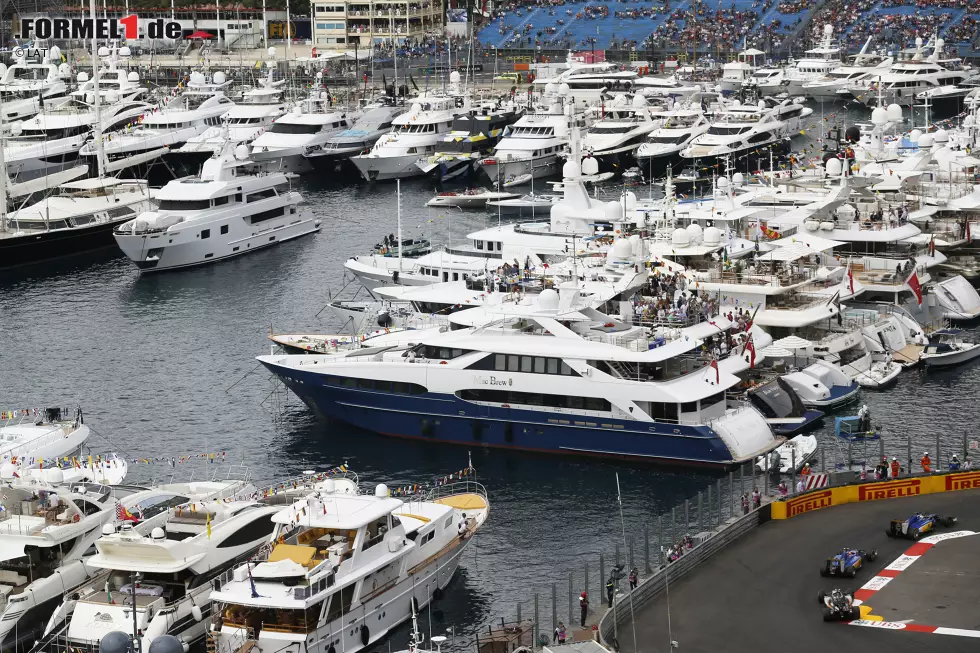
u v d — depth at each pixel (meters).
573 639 81.38
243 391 132.25
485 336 116.19
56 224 192.88
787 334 133.62
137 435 121.00
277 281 175.50
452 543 89.75
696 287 131.25
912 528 91.56
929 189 169.50
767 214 154.50
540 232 155.50
